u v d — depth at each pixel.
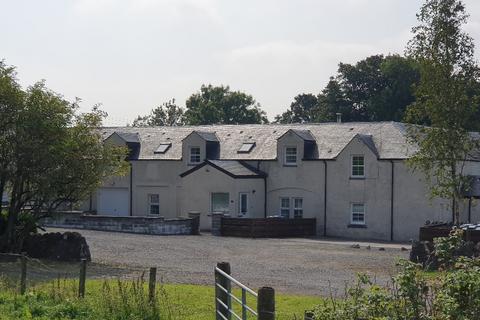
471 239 33.94
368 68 86.06
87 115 31.53
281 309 17.84
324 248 37.72
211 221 48.34
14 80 30.44
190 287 22.00
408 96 81.25
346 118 86.88
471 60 32.00
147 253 33.78
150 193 54.62
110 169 32.09
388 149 46.25
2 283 20.52
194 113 110.81
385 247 38.75
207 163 49.97
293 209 49.47
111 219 46.59
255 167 51.09
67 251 30.28
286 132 49.72
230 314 13.90
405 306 9.90
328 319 10.62
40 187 30.00
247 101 112.81
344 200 47.22
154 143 56.12
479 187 43.44
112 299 17.19
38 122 29.67
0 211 31.56
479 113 42.06
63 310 16.66
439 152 31.73
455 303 9.17
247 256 33.19
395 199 45.19
